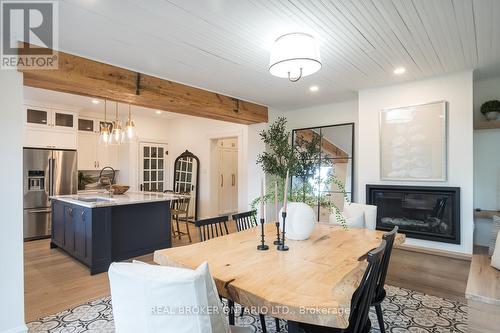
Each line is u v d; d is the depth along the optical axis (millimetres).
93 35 2379
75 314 2525
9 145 2174
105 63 2980
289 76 2471
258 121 4984
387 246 1671
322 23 2215
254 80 3629
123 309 1119
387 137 3834
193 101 3861
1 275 2111
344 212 3070
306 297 1239
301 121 5328
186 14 2070
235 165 7406
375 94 3949
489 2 1937
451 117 3400
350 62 3029
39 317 2475
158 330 1061
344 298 1244
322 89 4051
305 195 2500
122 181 6785
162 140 7355
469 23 2221
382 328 2027
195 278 1001
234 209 7305
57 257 4168
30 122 5094
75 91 3057
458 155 3352
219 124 6527
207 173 6734
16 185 2193
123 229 3984
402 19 2164
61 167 5383
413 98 3648
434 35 2428
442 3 1955
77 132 5691
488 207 3648
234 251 1932
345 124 4766
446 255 3371
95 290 3035
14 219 2180
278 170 4035
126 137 4355
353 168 4648
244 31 2336
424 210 3590
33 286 3137
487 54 2838
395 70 3279
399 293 2838
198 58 2895
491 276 2279
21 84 2293
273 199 2539
